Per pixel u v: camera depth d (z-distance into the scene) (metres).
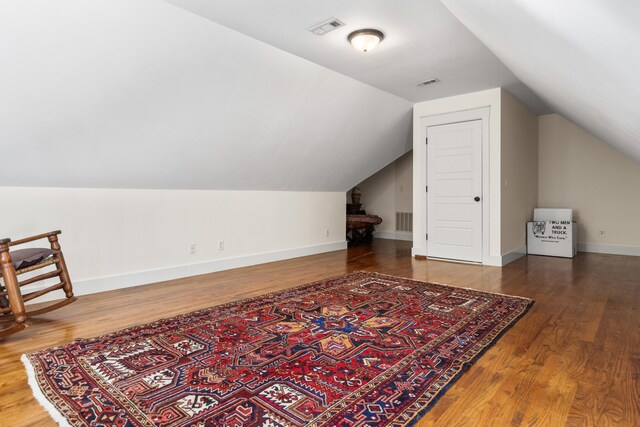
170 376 1.69
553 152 5.62
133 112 2.88
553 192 5.64
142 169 3.40
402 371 1.73
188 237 3.98
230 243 4.39
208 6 2.44
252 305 2.80
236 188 4.42
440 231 4.84
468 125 4.54
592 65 1.40
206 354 1.93
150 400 1.49
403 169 7.17
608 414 1.38
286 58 3.27
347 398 1.50
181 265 3.92
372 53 3.27
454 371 1.73
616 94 1.62
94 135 2.86
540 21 1.27
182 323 2.41
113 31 2.33
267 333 2.22
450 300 2.90
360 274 3.95
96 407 1.44
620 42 1.00
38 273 3.00
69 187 3.15
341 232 6.02
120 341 2.11
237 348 2.00
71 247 3.17
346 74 3.81
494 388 1.58
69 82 2.44
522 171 5.05
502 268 4.23
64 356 1.91
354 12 2.55
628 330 2.24
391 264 4.57
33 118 2.51
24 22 2.05
